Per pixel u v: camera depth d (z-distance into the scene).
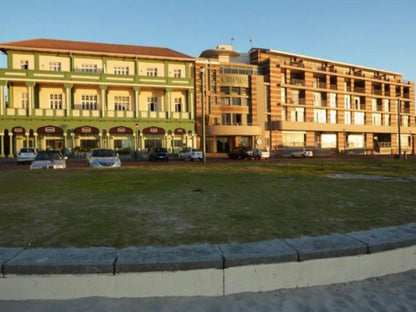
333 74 61.59
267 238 4.62
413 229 4.88
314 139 60.12
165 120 45.50
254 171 16.38
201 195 8.29
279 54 58.53
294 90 58.53
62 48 41.66
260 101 53.66
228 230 5.01
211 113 50.62
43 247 4.23
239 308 3.44
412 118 72.62
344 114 63.56
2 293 3.54
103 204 7.08
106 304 3.46
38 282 3.55
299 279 3.93
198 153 39.19
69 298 3.57
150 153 39.12
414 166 21.67
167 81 45.28
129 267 3.61
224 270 3.75
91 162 20.72
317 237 4.50
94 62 43.44
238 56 58.28
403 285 4.01
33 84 39.81
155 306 3.45
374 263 4.21
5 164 32.25
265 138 54.59
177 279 3.67
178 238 4.62
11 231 4.95
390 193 8.65
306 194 8.44
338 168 19.06
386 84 69.38
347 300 3.63
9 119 39.03
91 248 4.08
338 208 6.61
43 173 14.72
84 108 43.78
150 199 7.70
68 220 5.64
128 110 44.47
